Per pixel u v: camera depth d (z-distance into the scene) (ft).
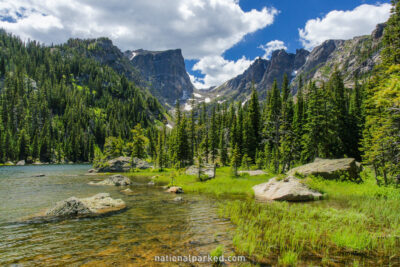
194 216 42.04
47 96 492.13
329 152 137.80
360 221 36.73
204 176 116.47
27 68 588.50
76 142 405.39
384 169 74.08
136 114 641.81
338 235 28.86
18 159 339.57
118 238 29.91
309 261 23.12
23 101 433.07
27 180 112.68
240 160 166.20
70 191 76.02
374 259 23.71
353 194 64.64
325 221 37.37
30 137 372.58
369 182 81.05
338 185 78.13
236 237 28.14
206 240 29.19
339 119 159.43
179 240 29.19
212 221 38.45
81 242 28.53
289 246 27.07
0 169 215.51
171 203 55.47
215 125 278.26
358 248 26.37
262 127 212.23
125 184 98.58
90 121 511.81
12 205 52.31
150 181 113.91
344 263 22.70
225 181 104.22
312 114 139.44
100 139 479.41
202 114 370.32
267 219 39.04
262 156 168.96
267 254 24.76
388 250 25.91
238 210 45.78
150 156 341.21
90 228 34.45
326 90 160.35
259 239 29.07
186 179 117.80
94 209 46.70
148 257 23.94
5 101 399.03
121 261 23.00
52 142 387.75
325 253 25.17
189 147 222.69
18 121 392.68
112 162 198.80
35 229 33.88
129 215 42.78
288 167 141.69
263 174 124.47
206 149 233.14
